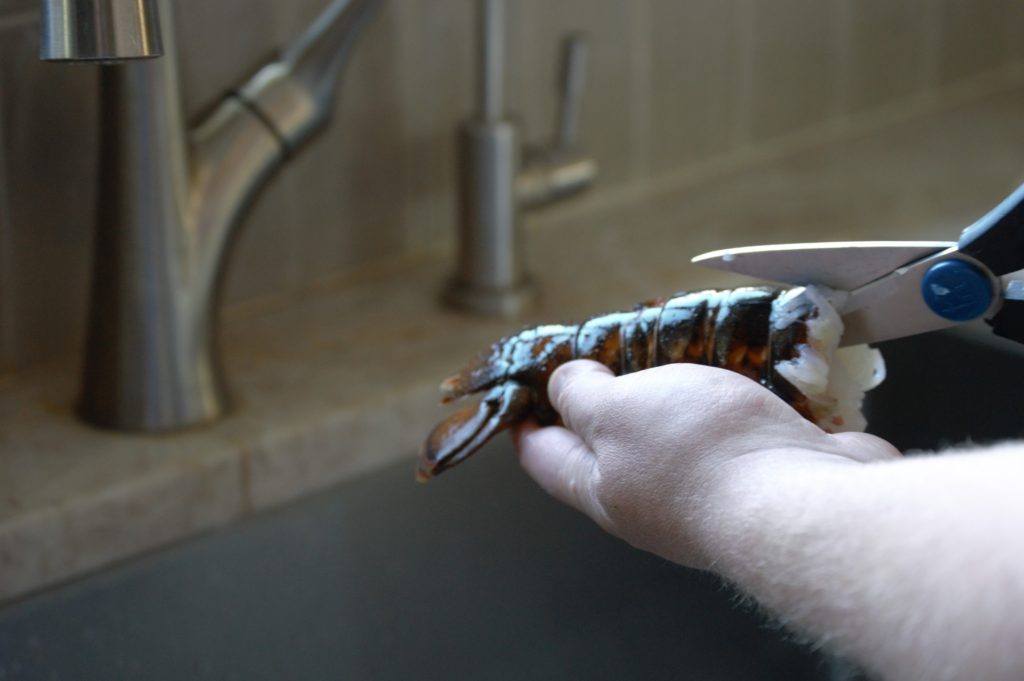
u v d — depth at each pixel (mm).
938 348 962
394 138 1059
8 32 901
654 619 915
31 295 944
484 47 979
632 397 663
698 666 914
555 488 713
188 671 864
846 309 690
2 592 831
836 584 565
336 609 896
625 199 1173
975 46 1336
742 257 693
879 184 1170
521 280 1018
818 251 685
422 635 912
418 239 1088
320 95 916
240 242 1011
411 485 906
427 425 945
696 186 1190
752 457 638
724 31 1182
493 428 730
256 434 895
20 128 917
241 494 890
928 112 1312
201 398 896
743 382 657
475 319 1009
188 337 889
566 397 691
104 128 857
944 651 515
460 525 917
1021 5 1350
